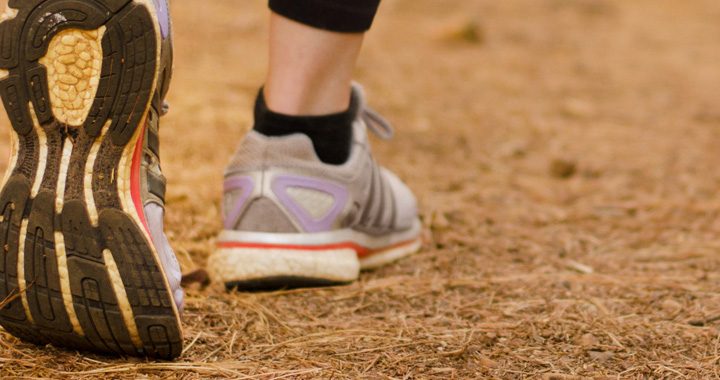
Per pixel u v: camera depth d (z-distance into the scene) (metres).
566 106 6.21
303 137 2.60
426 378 2.00
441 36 8.52
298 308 2.52
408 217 3.04
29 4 1.79
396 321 2.43
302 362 2.07
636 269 3.01
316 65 2.56
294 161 2.61
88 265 1.84
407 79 6.88
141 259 1.84
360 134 2.77
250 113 5.12
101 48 1.80
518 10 10.62
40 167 1.85
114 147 1.84
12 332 2.02
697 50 9.05
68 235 1.83
